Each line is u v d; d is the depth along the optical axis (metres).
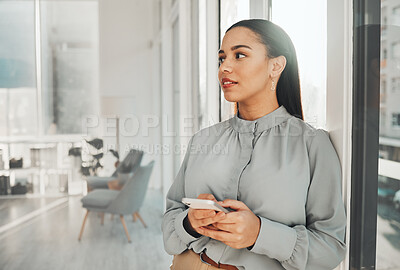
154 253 2.39
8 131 2.23
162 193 2.62
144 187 2.51
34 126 2.27
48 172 2.29
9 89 2.22
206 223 0.61
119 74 2.49
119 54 2.49
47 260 2.26
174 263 0.77
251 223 0.60
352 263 0.68
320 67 0.92
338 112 0.70
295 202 0.65
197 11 2.14
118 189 2.41
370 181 0.63
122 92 2.50
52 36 2.30
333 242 0.65
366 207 0.64
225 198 0.71
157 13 2.53
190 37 2.35
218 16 1.78
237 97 0.70
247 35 0.69
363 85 0.64
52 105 2.31
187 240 0.70
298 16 1.06
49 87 2.30
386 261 0.60
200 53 2.05
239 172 0.70
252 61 0.68
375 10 0.60
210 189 0.73
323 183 0.66
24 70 2.24
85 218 2.33
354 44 0.66
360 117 0.65
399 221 0.56
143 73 2.55
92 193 2.37
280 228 0.62
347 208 0.68
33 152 2.27
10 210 2.23
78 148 2.35
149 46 2.57
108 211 2.38
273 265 0.67
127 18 2.49
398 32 0.54
